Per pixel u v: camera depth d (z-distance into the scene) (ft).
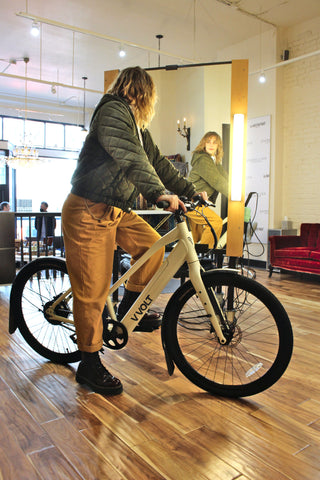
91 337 5.32
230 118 8.14
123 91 5.24
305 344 7.79
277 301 4.96
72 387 5.56
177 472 3.73
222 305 5.51
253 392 5.18
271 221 20.16
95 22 19.22
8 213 12.95
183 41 21.24
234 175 8.14
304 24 18.88
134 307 5.49
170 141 9.28
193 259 5.24
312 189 19.02
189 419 4.74
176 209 4.83
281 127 19.97
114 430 4.43
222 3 17.02
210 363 6.22
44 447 4.08
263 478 3.68
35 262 6.54
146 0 16.94
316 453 4.10
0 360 6.59
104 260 5.28
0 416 4.71
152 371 6.24
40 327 6.55
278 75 19.60
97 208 5.10
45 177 37.93
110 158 5.01
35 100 35.14
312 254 15.65
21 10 18.19
